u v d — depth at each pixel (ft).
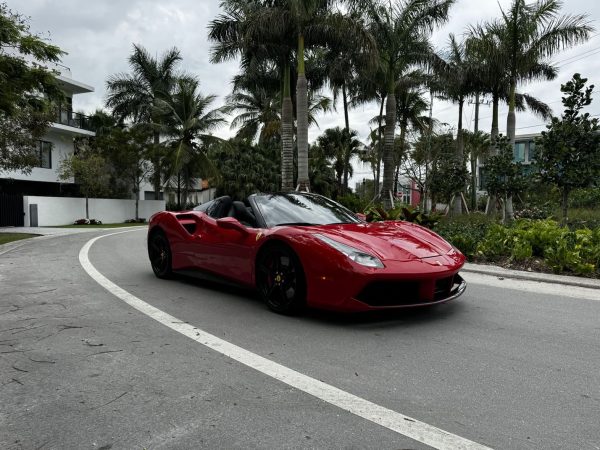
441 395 8.20
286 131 53.78
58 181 94.27
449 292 13.16
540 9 48.60
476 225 37.50
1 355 10.71
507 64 52.60
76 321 13.60
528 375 9.06
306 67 61.00
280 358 10.20
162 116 101.81
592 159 28.50
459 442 6.61
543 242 23.31
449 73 56.03
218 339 11.64
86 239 44.86
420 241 13.76
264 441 6.75
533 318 13.26
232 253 15.66
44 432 7.15
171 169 98.22
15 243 41.01
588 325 12.57
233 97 111.34
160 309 14.89
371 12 51.78
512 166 43.14
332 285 12.18
